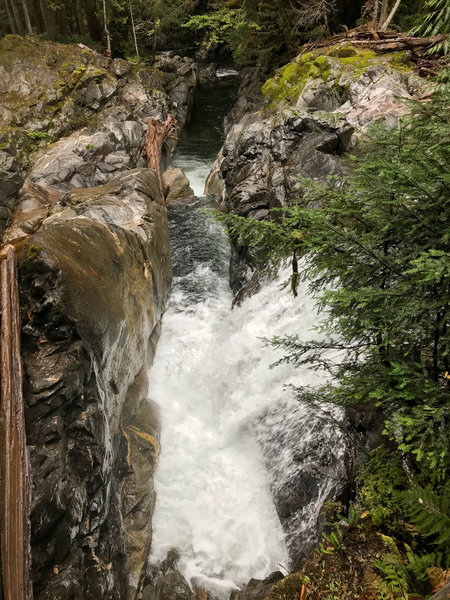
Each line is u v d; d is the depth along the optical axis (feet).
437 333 6.82
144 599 12.67
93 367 12.19
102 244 15.06
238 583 13.14
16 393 10.02
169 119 45.47
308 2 44.80
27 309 11.27
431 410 6.07
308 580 8.25
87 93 46.11
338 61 33.45
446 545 7.69
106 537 11.94
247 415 17.10
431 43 32.68
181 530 14.64
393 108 27.84
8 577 8.27
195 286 26.63
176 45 88.28
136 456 15.11
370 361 8.03
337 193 7.49
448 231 6.24
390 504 8.72
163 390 19.53
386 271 7.01
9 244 12.60
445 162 6.38
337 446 12.63
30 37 49.06
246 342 19.86
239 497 15.10
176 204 35.01
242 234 7.82
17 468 9.19
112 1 59.98
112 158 38.24
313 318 18.22
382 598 7.50
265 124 30.42
